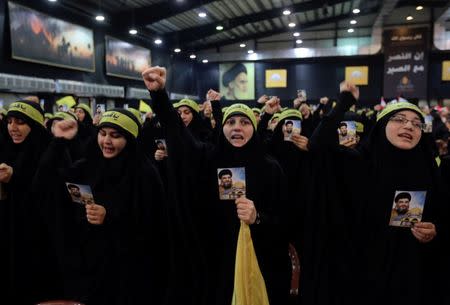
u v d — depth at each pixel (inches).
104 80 470.6
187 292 77.0
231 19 546.9
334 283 73.0
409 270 65.7
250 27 641.6
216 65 758.5
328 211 72.9
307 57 698.2
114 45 483.8
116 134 72.0
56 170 78.6
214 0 413.7
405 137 64.1
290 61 714.8
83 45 422.0
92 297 74.3
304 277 76.7
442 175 71.5
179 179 74.2
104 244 74.3
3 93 326.0
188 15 510.6
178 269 77.1
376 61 672.4
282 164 111.4
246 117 71.9
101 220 70.9
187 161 73.7
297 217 87.5
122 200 73.1
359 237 70.5
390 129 65.8
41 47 356.2
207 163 75.4
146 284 75.3
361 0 542.3
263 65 730.2
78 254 76.5
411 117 64.4
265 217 70.9
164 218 76.5
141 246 75.2
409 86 638.5
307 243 76.2
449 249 68.0
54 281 91.2
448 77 640.4
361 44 683.4
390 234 66.7
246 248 66.5
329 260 73.4
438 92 645.9
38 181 78.7
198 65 767.1
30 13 342.0
